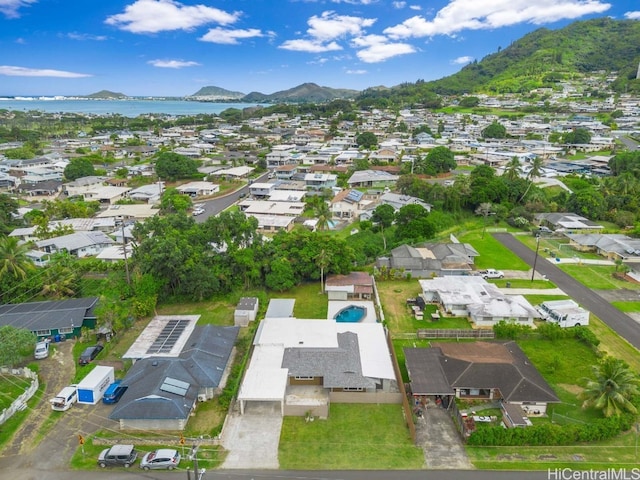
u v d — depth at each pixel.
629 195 104.69
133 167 155.88
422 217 88.88
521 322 54.06
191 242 65.12
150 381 39.34
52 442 35.81
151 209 109.69
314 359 43.62
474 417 37.41
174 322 52.25
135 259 62.69
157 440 35.81
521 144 189.00
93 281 67.50
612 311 58.16
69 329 52.75
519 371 40.47
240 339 51.59
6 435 36.47
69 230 90.56
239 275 64.88
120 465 33.25
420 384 39.69
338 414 39.00
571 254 80.44
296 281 65.81
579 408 39.34
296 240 68.00
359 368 42.50
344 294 62.09
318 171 147.62
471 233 94.12
